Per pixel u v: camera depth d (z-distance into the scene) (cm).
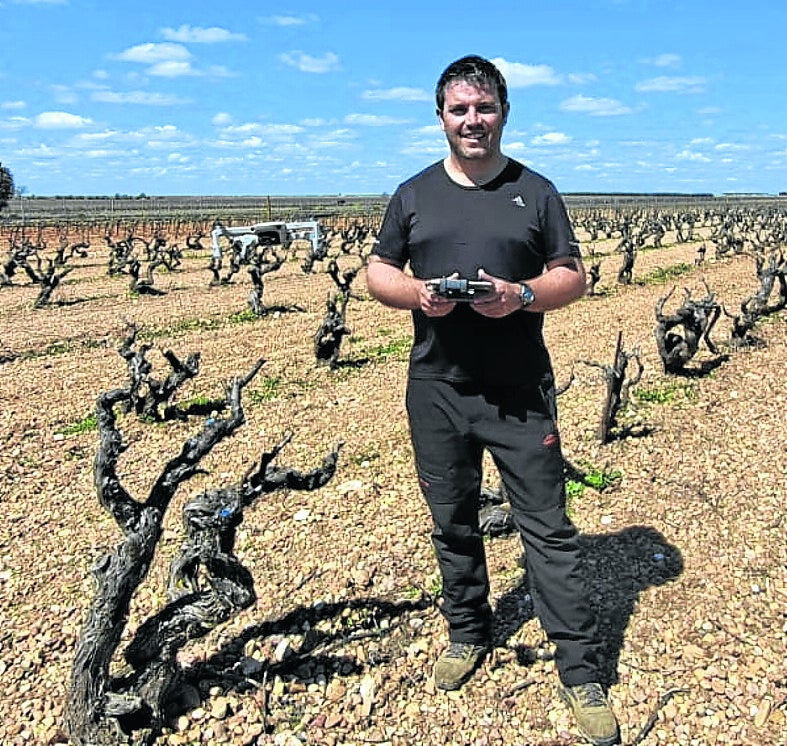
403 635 527
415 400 420
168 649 425
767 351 1471
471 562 454
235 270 3106
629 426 988
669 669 480
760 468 820
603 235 6325
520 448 404
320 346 1471
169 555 676
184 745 431
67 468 962
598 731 416
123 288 2995
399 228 398
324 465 467
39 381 1449
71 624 581
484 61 366
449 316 393
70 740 425
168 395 1151
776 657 489
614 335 1761
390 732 440
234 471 914
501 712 450
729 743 421
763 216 8862
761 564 607
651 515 704
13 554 715
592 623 426
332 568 630
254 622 552
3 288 3033
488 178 384
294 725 447
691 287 2680
